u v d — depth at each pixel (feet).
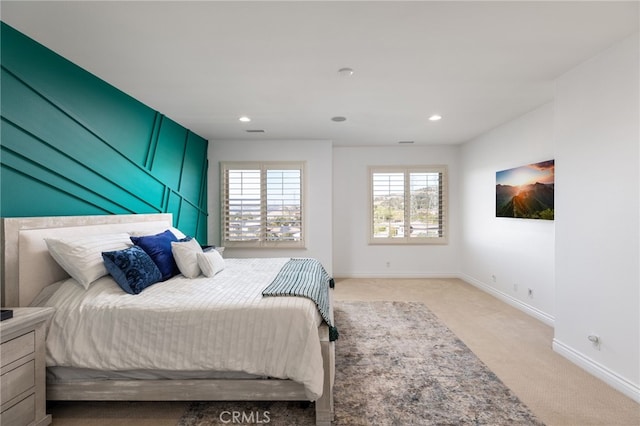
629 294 6.92
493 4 5.75
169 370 6.20
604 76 7.47
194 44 7.16
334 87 9.69
